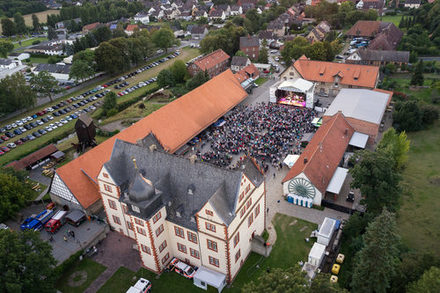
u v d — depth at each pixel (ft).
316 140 296.71
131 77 573.33
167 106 329.31
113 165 216.33
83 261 219.61
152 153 212.23
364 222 214.07
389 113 376.48
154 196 189.06
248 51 597.93
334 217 243.60
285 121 368.07
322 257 204.44
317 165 261.44
